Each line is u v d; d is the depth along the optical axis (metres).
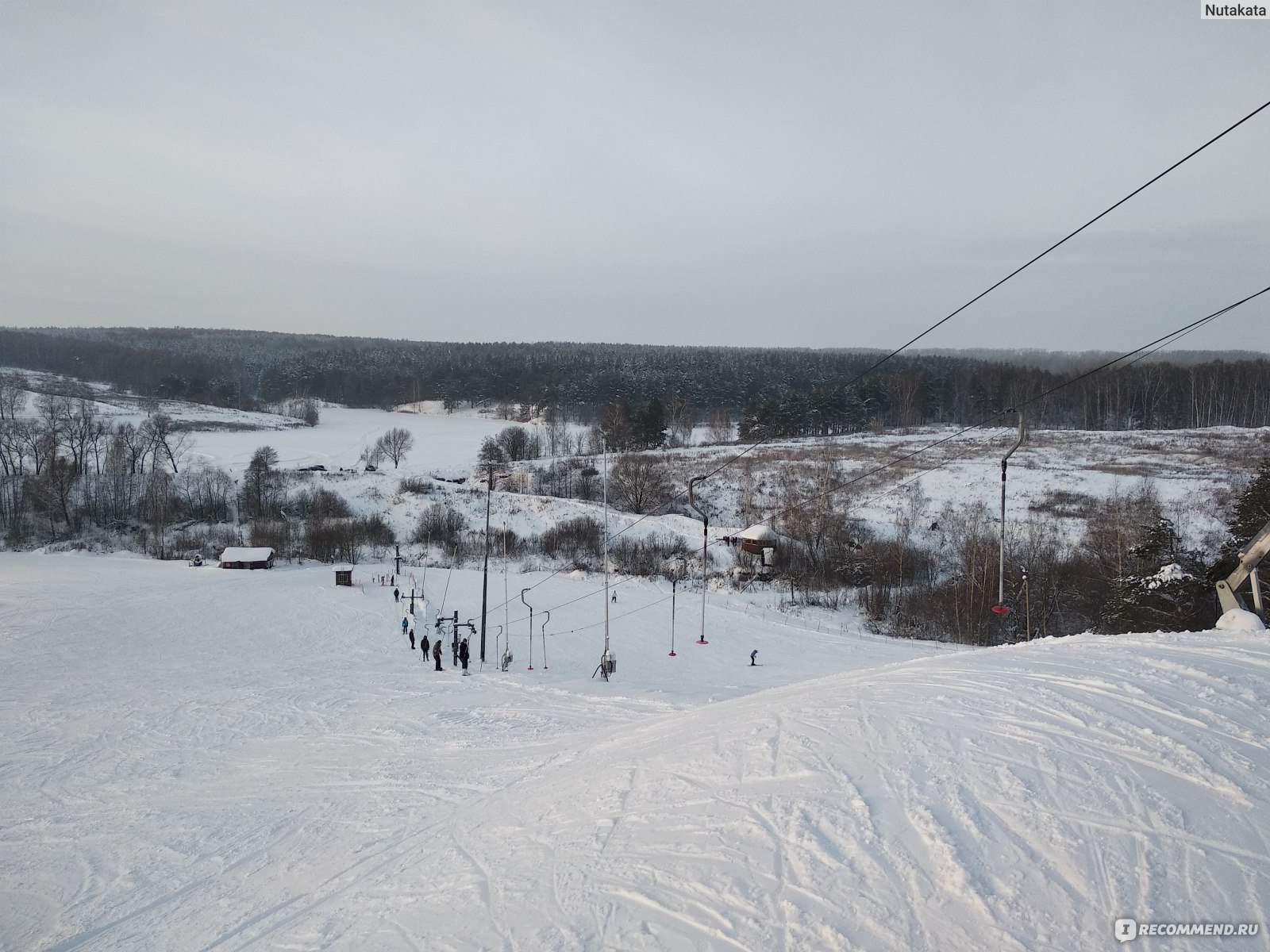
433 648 43.09
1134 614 34.66
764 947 6.31
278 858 12.55
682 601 56.78
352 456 118.44
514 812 11.28
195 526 86.44
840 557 61.38
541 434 132.50
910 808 7.77
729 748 10.46
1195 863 6.41
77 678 33.97
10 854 14.27
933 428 116.06
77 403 137.88
